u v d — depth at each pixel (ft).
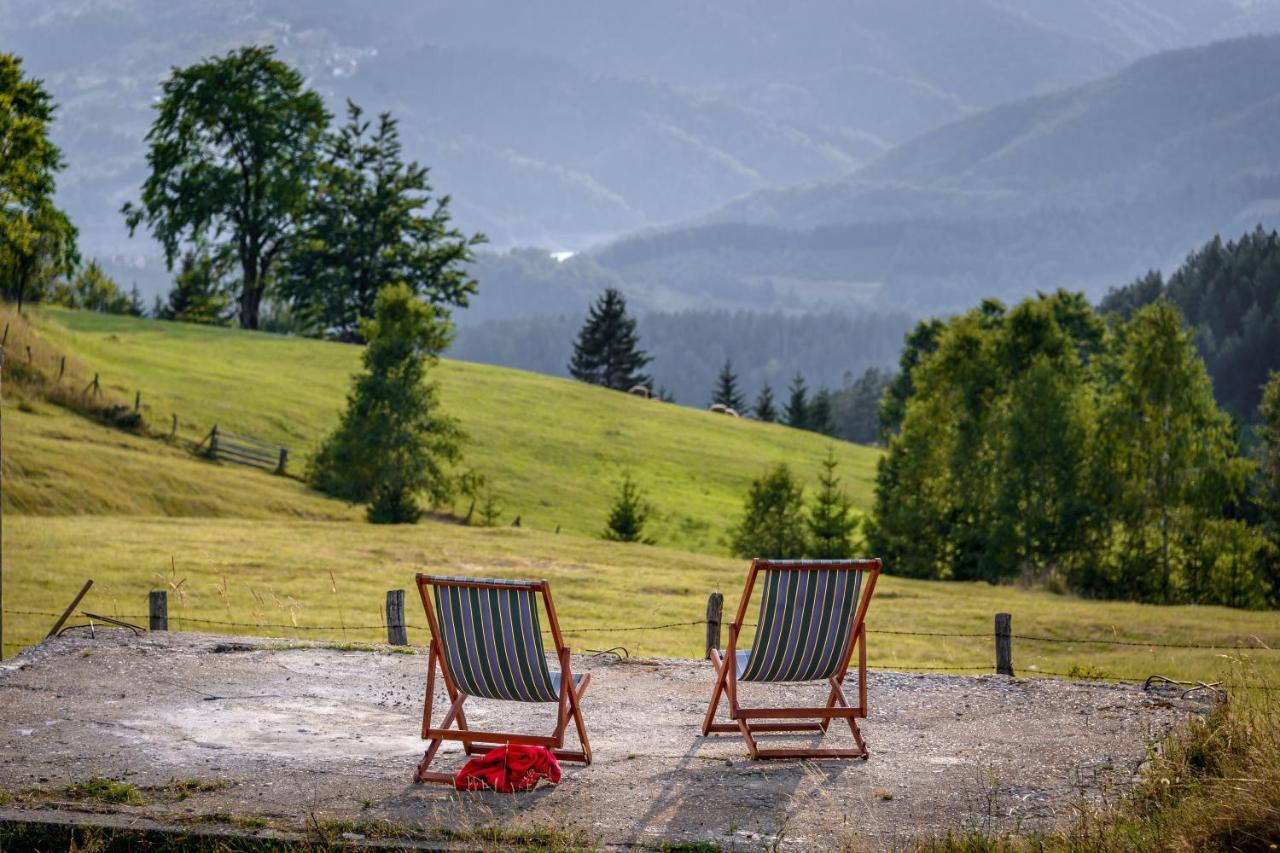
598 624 76.84
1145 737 24.94
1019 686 31.14
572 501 171.42
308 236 274.36
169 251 265.34
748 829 20.10
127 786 21.95
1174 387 144.25
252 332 257.75
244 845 19.42
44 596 72.84
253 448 155.84
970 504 150.41
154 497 121.60
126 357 194.18
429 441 139.13
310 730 26.45
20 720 26.53
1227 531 140.67
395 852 19.12
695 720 28.22
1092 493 143.64
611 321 396.37
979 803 21.45
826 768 23.81
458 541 115.44
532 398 241.55
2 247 180.96
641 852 18.98
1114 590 139.54
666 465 206.28
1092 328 263.08
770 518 142.51
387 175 278.87
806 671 24.57
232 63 257.96
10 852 19.95
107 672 31.01
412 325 139.33
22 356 153.58
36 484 113.91
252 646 34.71
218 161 264.72
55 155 187.21
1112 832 19.02
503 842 19.39
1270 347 491.72
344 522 128.88
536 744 22.79
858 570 23.71
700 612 83.87
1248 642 75.10
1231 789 19.12
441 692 30.45
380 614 74.18
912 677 32.65
